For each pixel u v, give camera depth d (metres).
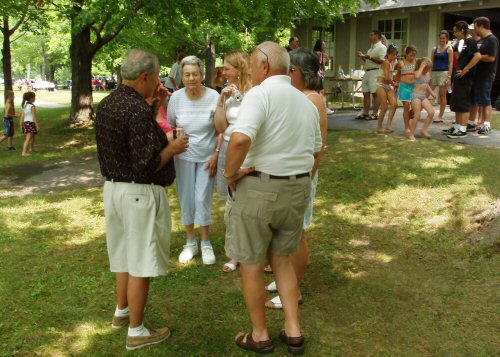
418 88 7.41
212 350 3.14
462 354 3.02
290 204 2.85
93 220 5.65
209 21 11.23
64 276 4.20
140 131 2.84
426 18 15.31
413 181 5.85
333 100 16.33
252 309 3.04
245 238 2.89
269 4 11.56
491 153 6.58
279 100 2.80
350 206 5.51
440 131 8.29
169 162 3.09
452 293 3.71
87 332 3.36
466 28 8.20
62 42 25.48
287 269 3.10
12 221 5.63
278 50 2.90
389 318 3.44
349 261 4.35
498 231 4.37
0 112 20.48
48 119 16.56
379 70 9.70
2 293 3.90
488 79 7.80
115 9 9.56
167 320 3.50
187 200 4.40
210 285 4.01
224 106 4.05
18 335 3.31
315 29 18.06
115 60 24.83
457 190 5.45
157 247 3.03
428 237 4.65
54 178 8.25
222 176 4.20
